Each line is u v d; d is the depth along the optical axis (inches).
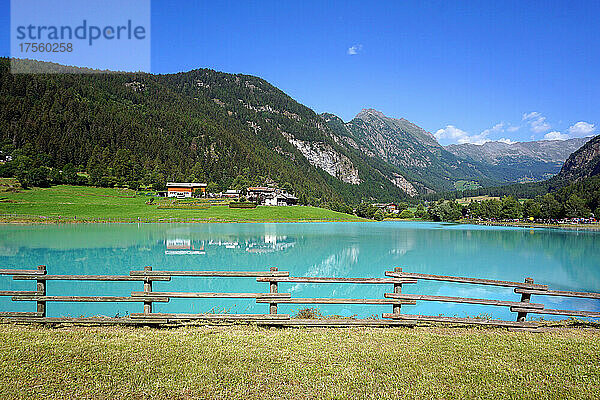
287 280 364.5
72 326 347.3
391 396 237.3
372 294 775.7
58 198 4192.9
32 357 273.1
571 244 1993.1
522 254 1539.1
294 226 3223.4
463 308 672.4
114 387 237.0
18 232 2111.2
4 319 355.6
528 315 619.8
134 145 7632.9
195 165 7613.2
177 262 1183.6
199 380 248.7
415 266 1200.2
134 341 312.3
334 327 363.9
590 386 253.8
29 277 348.2
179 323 367.6
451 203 6127.0
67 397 224.5
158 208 4151.1
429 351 307.0
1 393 224.8
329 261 1274.6
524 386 252.4
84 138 7111.2
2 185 4488.2
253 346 307.9
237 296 361.1
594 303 725.3
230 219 3681.1
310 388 243.8
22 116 7194.9
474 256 1459.2
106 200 4394.7
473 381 257.4
